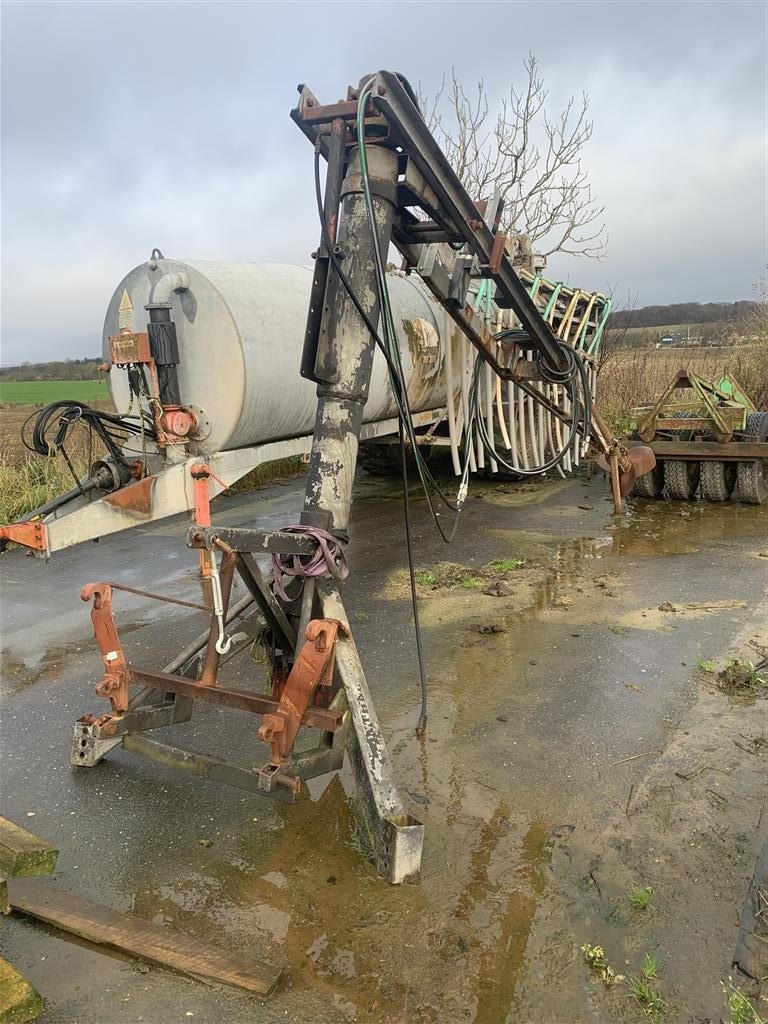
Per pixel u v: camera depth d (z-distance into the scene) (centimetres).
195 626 527
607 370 1414
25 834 245
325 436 319
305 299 596
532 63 1331
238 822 304
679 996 218
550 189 1401
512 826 297
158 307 518
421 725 372
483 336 492
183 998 219
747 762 335
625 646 465
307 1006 217
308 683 271
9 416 1761
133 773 342
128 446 579
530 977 225
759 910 244
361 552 701
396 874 264
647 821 297
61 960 235
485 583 598
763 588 563
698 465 897
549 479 1049
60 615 563
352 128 314
